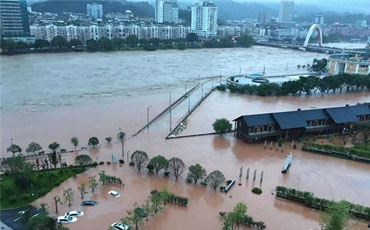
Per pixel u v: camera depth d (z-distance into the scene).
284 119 113.81
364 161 100.06
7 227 63.97
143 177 86.44
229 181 84.44
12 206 71.50
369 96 188.50
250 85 190.12
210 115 144.25
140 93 176.12
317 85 187.25
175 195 76.69
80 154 98.75
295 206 75.62
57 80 196.12
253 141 113.88
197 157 100.06
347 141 115.19
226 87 194.00
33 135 114.25
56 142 106.44
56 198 72.31
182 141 112.75
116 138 113.25
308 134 119.38
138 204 73.69
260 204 75.81
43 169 87.50
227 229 63.28
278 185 84.62
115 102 157.62
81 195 76.12
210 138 116.62
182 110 150.25
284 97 180.75
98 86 186.62
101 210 71.25
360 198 79.94
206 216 70.50
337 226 60.09
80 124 126.38
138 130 122.12
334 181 88.00
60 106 148.25
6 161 83.75
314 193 81.31
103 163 93.25
